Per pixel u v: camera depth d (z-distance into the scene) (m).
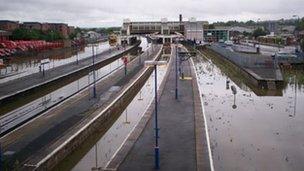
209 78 79.25
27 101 61.81
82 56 140.62
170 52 143.62
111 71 97.50
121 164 30.45
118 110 54.41
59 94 66.19
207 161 30.69
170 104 51.66
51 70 92.19
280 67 86.62
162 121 42.88
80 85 76.25
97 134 43.19
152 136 37.53
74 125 41.34
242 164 31.77
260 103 54.78
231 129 41.47
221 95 60.22
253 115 47.56
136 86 71.19
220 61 115.88
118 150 33.72
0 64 97.38
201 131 38.78
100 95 59.62
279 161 32.44
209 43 175.12
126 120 49.53
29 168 29.05
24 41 150.50
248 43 198.75
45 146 34.41
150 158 31.67
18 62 122.25
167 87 65.31
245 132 40.44
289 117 46.56
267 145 36.38
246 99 57.47
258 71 78.81
